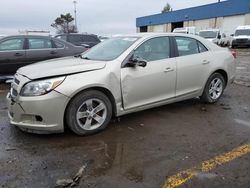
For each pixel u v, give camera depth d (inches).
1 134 181.3
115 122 204.4
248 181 130.0
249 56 806.5
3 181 129.4
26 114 166.7
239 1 1544.0
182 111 232.1
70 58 215.3
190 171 138.3
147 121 207.5
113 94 184.7
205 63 236.1
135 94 195.6
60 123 168.4
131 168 141.2
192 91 231.8
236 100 270.4
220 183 128.3
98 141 172.6
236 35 1218.0
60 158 151.1
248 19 1501.0
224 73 254.4
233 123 205.0
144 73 197.5
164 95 213.6
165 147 164.9
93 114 180.1
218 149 162.2
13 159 149.6
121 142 171.3
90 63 185.2
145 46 204.5
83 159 150.2
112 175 134.8
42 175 134.6
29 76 169.0
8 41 335.0
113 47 209.5
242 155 154.9
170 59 214.5
